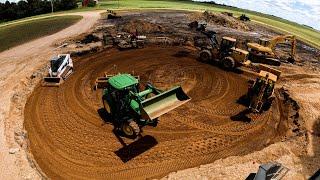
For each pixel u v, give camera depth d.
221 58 24.89
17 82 20.80
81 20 47.62
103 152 14.03
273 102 19.56
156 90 16.17
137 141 14.85
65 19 48.81
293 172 12.84
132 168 13.12
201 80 22.20
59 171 12.84
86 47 28.36
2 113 16.64
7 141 14.17
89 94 19.62
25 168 12.55
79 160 13.51
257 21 56.22
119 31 35.03
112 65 24.53
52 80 20.95
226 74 23.48
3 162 12.77
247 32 40.84
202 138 15.42
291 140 15.34
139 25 35.50
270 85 18.02
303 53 33.22
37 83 21.00
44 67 23.72
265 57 26.86
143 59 26.02
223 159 13.71
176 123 16.58
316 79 23.88
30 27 42.62
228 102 19.23
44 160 13.45
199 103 18.91
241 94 20.36
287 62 28.27
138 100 14.17
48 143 14.61
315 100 19.62
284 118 17.78
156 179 12.48
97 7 65.56
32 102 18.42
